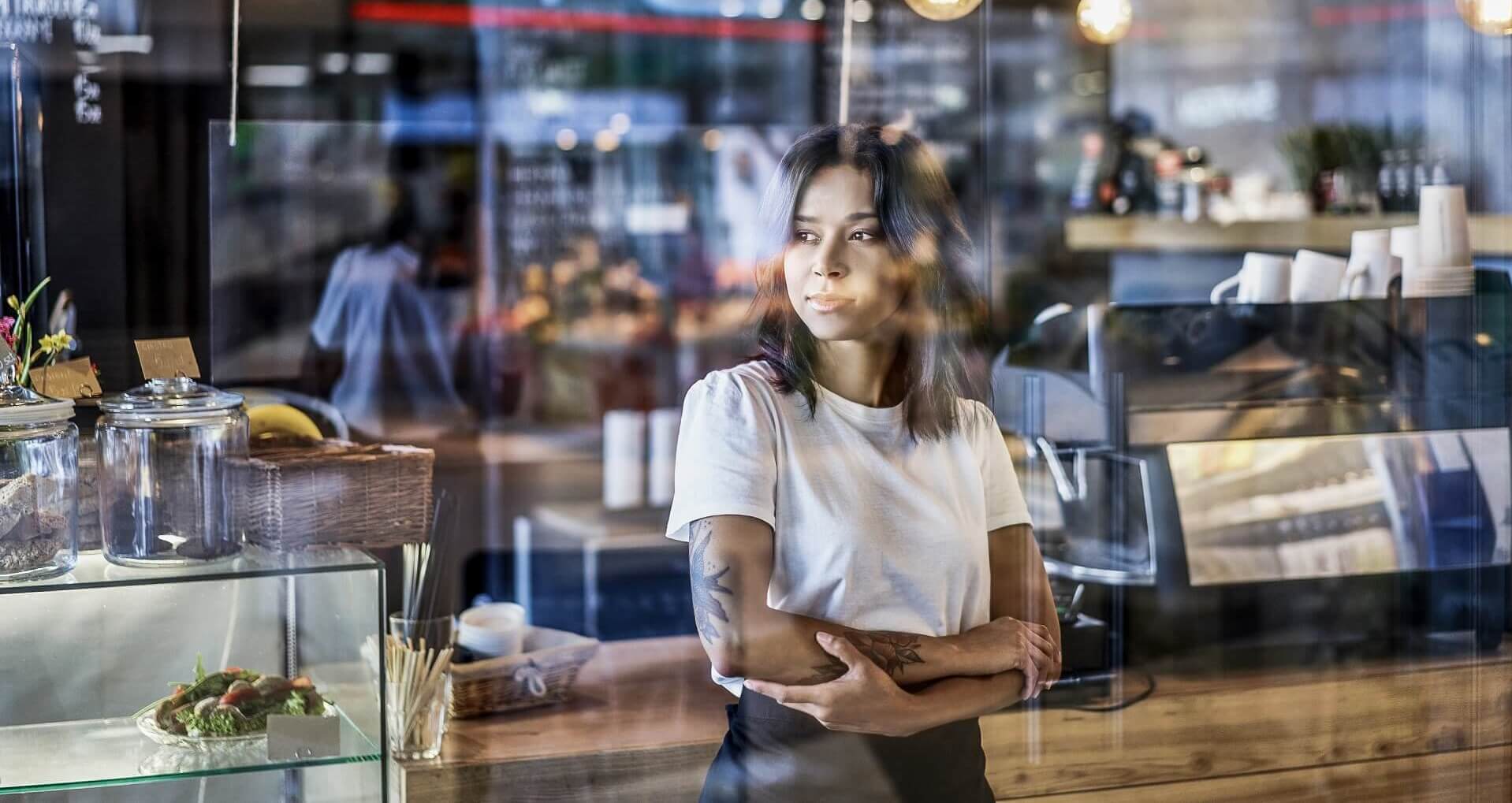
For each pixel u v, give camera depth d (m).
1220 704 1.93
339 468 1.60
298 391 2.68
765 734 1.61
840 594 1.58
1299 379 2.02
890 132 1.71
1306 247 2.55
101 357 2.06
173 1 2.46
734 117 3.98
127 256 2.35
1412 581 2.05
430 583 1.63
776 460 1.57
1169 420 1.95
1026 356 1.88
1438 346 2.10
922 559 1.61
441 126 3.69
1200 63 3.01
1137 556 1.91
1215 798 1.92
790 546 1.57
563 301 3.66
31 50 2.32
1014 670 1.68
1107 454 1.92
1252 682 1.96
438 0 3.66
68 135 2.32
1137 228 2.94
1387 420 2.06
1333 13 2.61
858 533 1.57
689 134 3.95
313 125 2.90
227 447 1.55
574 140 3.93
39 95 2.29
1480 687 2.08
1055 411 1.89
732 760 1.62
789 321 1.63
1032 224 3.12
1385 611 2.04
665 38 4.10
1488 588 2.07
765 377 1.60
